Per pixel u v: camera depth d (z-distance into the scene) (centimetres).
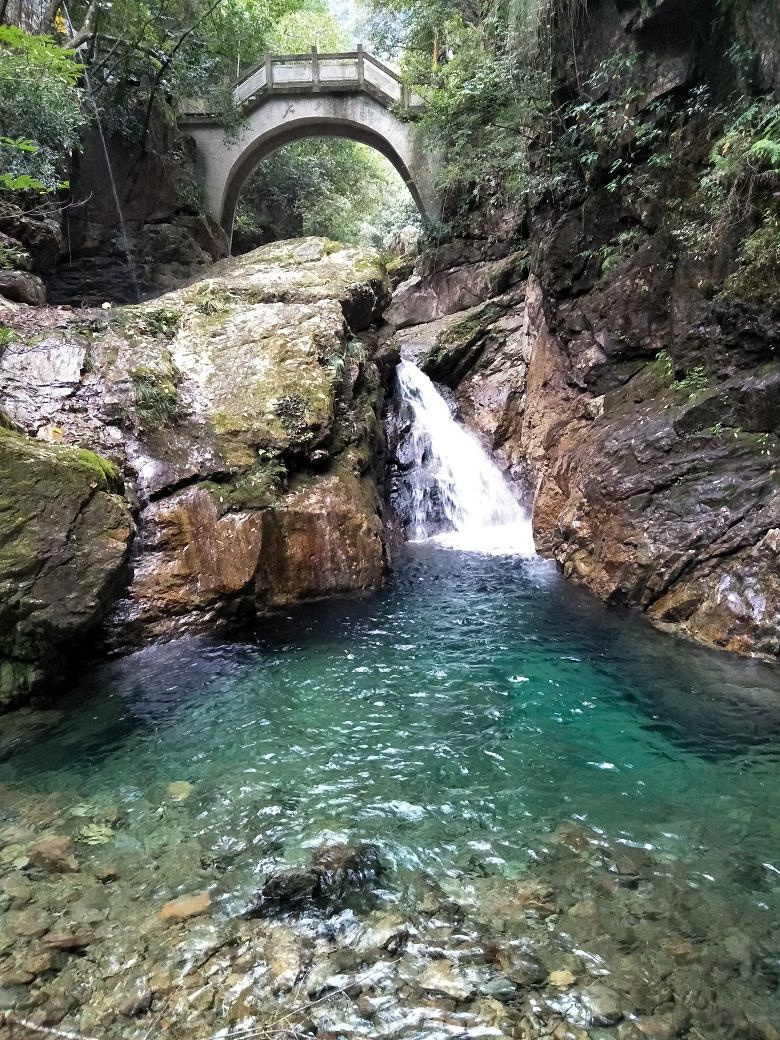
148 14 1459
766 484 607
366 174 2897
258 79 1783
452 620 681
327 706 517
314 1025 250
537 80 916
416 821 379
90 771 432
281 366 829
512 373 1232
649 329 808
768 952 281
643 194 779
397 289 1762
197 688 548
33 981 269
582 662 579
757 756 436
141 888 324
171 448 709
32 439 579
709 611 598
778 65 596
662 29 713
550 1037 244
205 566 659
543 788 409
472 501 1140
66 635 519
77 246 1484
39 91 961
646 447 713
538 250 1029
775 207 596
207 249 1775
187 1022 252
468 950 284
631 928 296
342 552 757
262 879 331
